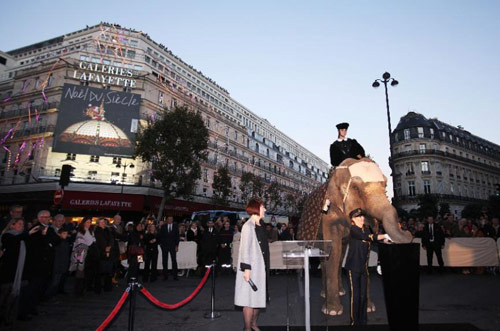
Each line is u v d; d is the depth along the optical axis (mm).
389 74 16047
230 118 45781
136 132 25281
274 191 39844
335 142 5203
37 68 29984
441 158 45000
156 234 9305
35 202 24719
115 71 29641
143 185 25500
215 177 31375
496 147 59562
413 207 43188
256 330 3750
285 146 62281
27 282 4758
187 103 33844
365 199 3971
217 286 7883
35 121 27812
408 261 2857
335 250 4234
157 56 36906
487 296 5926
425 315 4613
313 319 3568
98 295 6777
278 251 9852
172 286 7848
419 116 48219
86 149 25766
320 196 4699
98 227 7082
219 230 10398
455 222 10664
